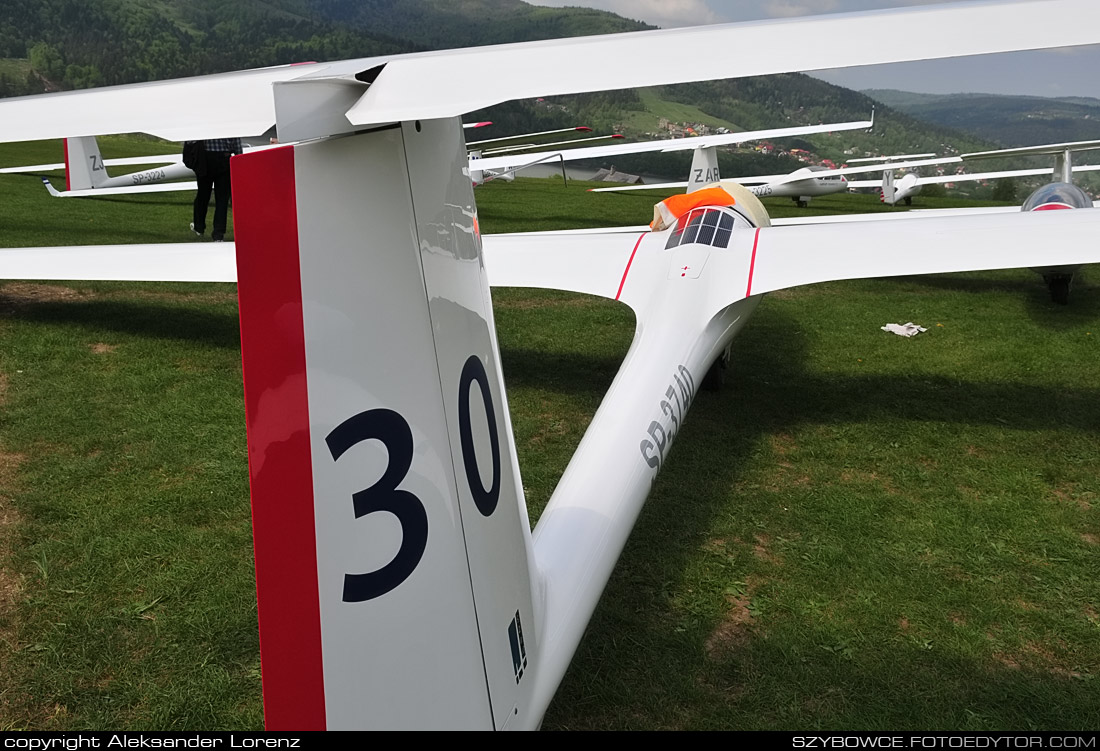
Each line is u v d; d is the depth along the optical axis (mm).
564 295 8984
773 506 4273
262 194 1196
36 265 6371
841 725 2721
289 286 1243
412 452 1451
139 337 6406
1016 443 5176
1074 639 3244
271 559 1309
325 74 1162
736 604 3404
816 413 5629
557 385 6016
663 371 4223
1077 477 4730
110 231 11289
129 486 4074
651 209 19609
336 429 1332
